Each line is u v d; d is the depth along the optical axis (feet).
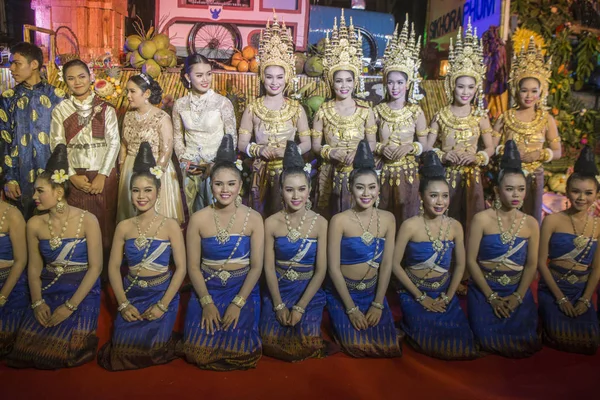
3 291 11.07
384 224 11.66
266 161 14.67
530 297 11.90
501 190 11.63
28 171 14.11
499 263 11.73
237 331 10.82
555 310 11.65
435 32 26.35
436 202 11.45
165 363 10.71
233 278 11.50
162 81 19.06
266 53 14.39
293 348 10.87
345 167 14.39
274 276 11.65
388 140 14.64
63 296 11.06
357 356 11.07
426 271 11.84
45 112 14.08
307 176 11.27
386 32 22.07
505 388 9.91
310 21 21.70
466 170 14.76
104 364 10.44
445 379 10.24
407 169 14.62
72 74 13.35
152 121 13.88
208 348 10.59
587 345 11.18
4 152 14.28
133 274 11.27
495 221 11.76
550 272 11.96
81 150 13.70
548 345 11.61
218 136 14.49
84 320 10.89
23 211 14.25
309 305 11.66
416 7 28.22
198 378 10.19
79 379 10.07
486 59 19.36
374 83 19.42
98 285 11.57
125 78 19.01
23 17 26.58
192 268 11.38
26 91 14.05
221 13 20.62
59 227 10.98
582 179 11.48
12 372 10.27
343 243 11.63
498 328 11.27
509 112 15.37
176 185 14.43
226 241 11.30
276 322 11.32
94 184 13.61
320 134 14.83
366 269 11.73
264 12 20.70
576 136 20.22
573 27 21.11
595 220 11.76
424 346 11.13
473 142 14.79
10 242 11.27
